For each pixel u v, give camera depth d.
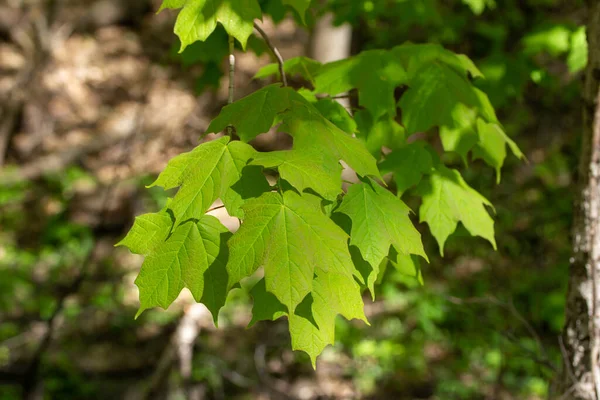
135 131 10.87
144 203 9.26
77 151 10.58
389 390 7.15
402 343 7.40
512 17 8.34
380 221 1.68
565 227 9.20
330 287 1.55
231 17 1.72
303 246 1.40
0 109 10.99
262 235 1.41
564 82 10.02
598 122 2.57
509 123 10.63
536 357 2.96
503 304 3.23
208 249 1.52
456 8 8.78
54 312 6.58
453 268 8.73
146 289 1.50
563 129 10.45
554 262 8.72
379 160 2.20
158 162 10.41
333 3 4.61
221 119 1.71
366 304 7.93
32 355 6.89
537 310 7.70
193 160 1.55
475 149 2.33
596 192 2.61
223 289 1.51
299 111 1.68
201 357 7.12
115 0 13.16
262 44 2.98
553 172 9.93
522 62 4.36
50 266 7.75
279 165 1.49
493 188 9.87
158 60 12.41
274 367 7.39
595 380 2.66
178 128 10.96
